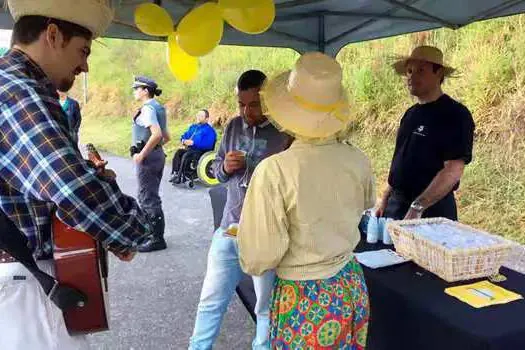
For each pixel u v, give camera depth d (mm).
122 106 11789
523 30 5445
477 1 2885
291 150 1429
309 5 3352
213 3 2711
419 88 2555
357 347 1524
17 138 1022
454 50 6098
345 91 1539
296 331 1445
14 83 1049
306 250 1420
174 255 3996
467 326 1363
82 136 11008
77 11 1127
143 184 3986
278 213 1393
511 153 5172
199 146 6867
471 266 1678
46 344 1179
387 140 6590
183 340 2641
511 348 1324
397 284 1661
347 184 1450
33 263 1161
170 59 3195
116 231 1126
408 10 3064
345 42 3980
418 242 1794
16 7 1120
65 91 1247
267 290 2055
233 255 2143
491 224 4910
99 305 1223
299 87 1421
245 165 2127
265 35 3834
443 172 2428
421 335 1508
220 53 10109
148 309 3010
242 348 2539
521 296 1570
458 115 2457
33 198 1112
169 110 10602
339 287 1443
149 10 2795
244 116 2197
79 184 1030
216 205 3512
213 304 2195
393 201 2727
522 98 5230
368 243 2137
